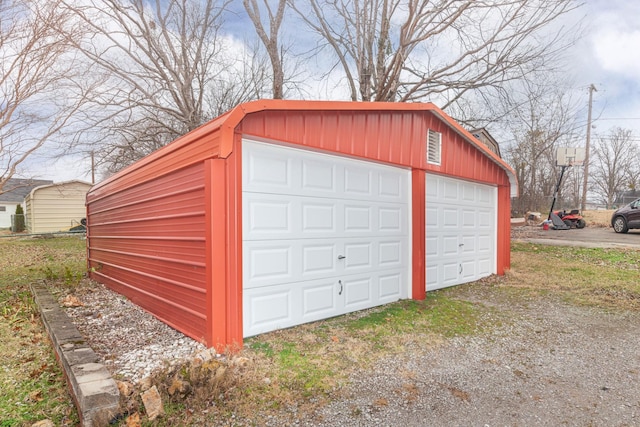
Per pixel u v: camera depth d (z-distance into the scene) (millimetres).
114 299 6141
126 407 2457
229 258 3617
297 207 4383
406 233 6000
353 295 5109
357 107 4852
